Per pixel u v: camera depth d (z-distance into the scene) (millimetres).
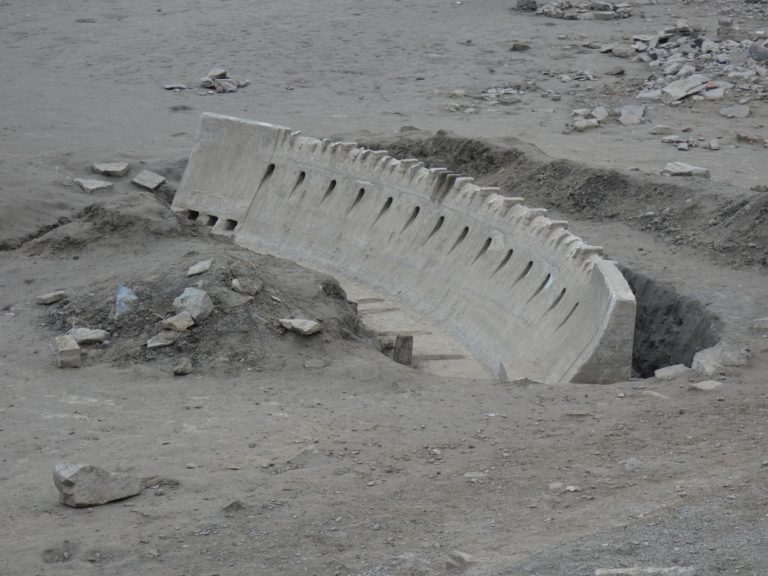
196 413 16703
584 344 18953
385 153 28172
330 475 13922
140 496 13539
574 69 45375
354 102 41625
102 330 20031
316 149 29844
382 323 24391
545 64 46406
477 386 17859
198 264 20812
